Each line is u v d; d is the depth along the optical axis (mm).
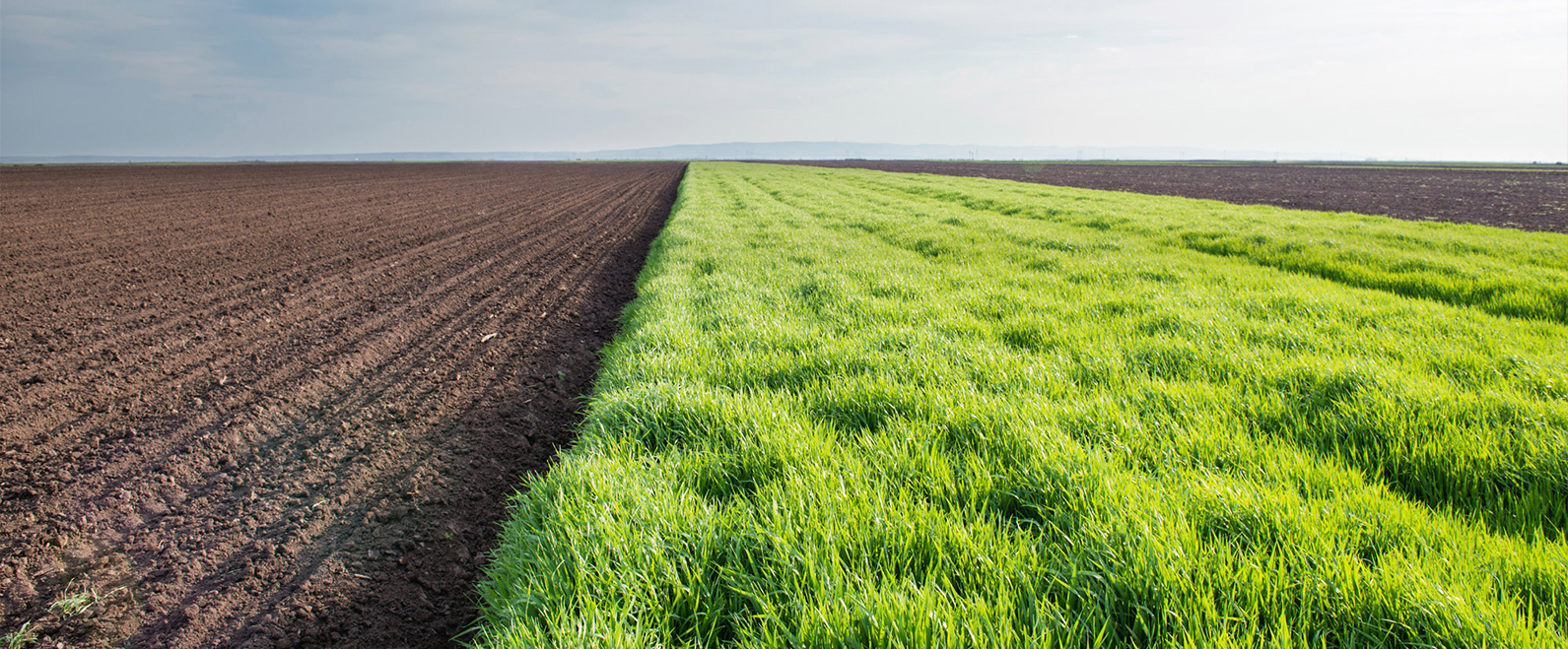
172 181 35281
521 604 2238
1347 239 11719
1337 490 2641
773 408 3660
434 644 2381
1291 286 7516
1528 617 1923
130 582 2621
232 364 5457
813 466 2922
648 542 2367
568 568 2330
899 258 10094
